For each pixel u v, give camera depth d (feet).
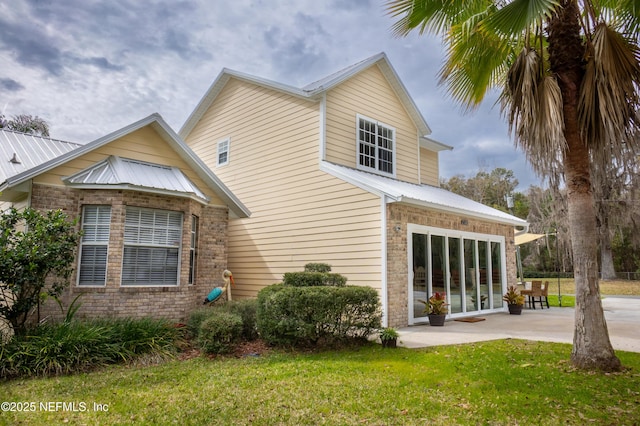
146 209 32.37
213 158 57.52
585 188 21.84
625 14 22.22
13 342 22.30
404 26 25.17
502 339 29.55
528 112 21.43
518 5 20.51
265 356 26.12
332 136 43.98
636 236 98.63
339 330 27.94
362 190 38.29
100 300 29.43
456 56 25.34
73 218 30.17
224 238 39.75
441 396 17.53
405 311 36.55
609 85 19.99
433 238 41.11
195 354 26.73
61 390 18.78
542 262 139.03
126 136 34.27
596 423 14.44
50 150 36.60
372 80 49.75
